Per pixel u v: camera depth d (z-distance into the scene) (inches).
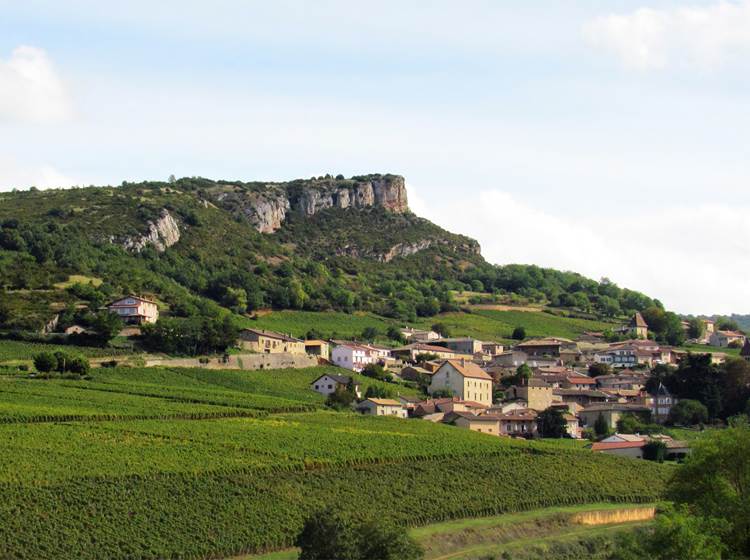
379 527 5374.0
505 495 7121.1
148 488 5994.1
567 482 7608.3
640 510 7273.6
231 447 7022.6
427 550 6063.0
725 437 6225.4
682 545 5216.5
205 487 6166.3
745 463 6156.5
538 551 6259.8
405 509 6555.1
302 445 7313.0
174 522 5718.5
